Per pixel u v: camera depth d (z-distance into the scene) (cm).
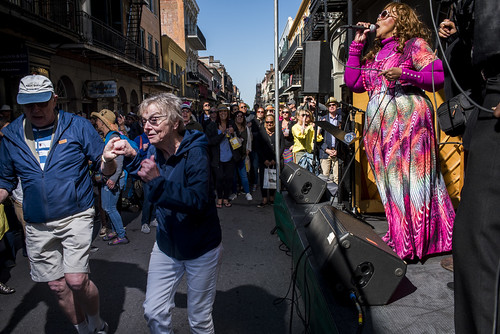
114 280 405
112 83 1598
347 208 446
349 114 449
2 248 439
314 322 262
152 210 612
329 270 235
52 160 249
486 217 136
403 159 284
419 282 264
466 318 143
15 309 349
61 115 259
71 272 248
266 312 325
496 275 133
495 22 136
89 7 1573
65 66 1458
